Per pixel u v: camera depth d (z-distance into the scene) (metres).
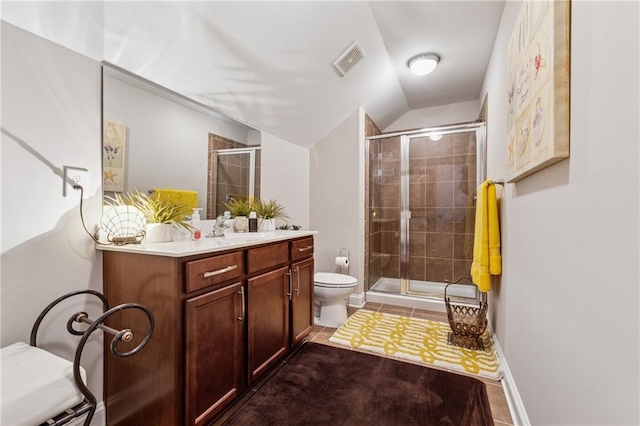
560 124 0.90
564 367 0.91
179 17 1.39
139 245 1.36
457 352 2.00
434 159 3.43
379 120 3.64
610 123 0.67
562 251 0.94
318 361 1.88
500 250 1.94
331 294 2.46
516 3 1.61
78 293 1.18
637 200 0.57
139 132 1.53
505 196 1.82
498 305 2.03
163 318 1.18
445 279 3.41
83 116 1.30
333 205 3.11
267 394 1.54
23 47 1.11
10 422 0.76
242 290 1.48
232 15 1.54
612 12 0.66
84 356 1.29
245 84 1.99
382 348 2.05
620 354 0.62
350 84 2.62
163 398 1.17
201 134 1.90
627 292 0.60
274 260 1.76
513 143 1.49
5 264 1.07
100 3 1.16
